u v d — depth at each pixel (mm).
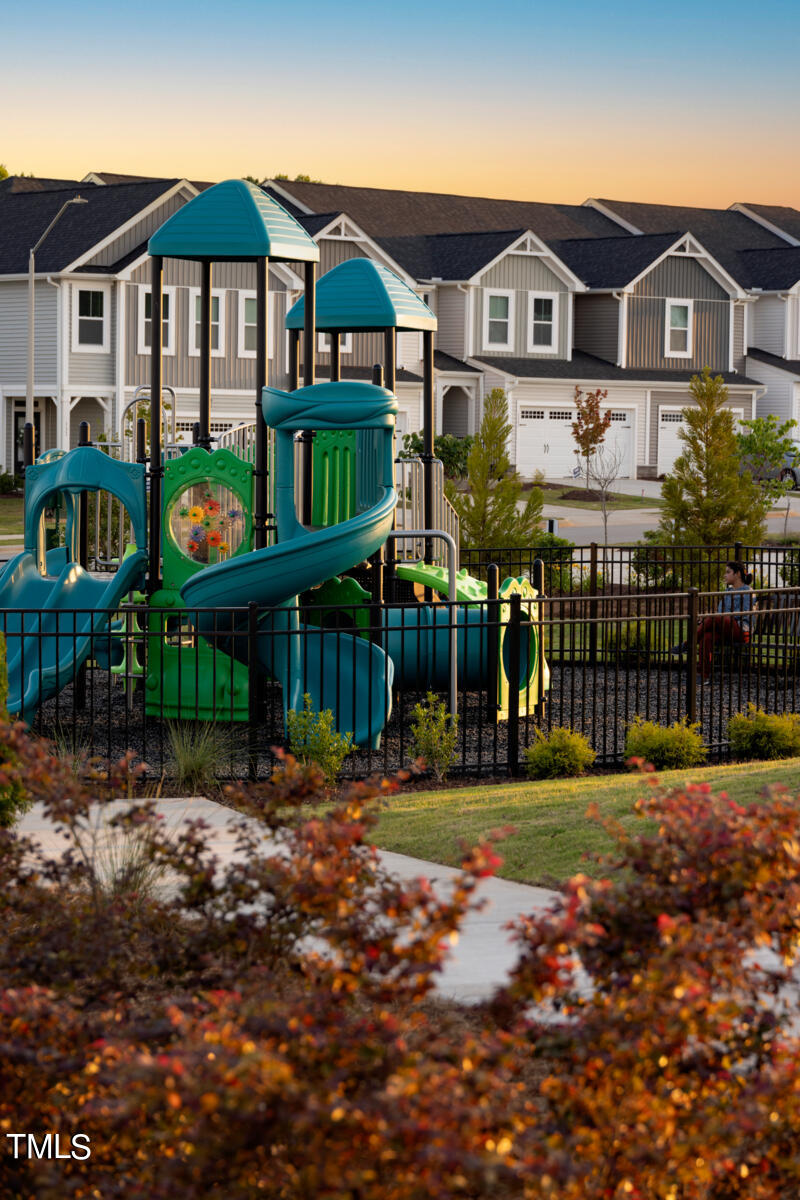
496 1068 4023
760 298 64125
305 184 59844
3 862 5906
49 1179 4305
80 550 18547
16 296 49531
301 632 12914
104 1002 5371
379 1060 3975
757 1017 4961
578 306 60750
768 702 16656
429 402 18828
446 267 56719
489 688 15555
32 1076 4535
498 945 7375
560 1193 3816
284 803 5836
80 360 48344
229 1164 3984
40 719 14320
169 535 15250
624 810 9953
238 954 5602
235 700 14234
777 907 4664
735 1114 4230
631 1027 4246
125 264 48188
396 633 16797
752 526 27375
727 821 5062
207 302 16453
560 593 24484
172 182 49375
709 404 27547
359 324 18188
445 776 12805
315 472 17141
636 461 58969
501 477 25922
